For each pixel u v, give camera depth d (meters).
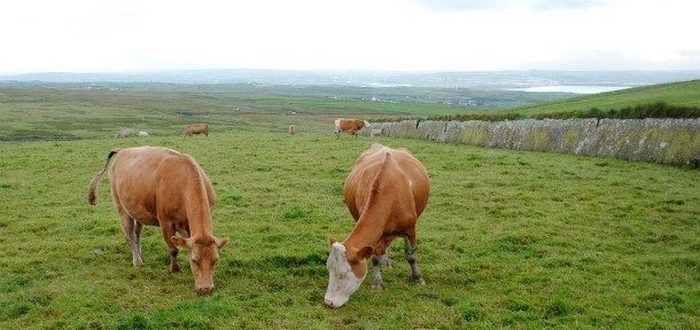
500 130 29.44
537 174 19.02
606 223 13.15
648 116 22.09
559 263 10.30
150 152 10.18
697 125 19.66
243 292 9.07
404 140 34.56
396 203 8.58
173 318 7.93
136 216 10.12
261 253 10.97
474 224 13.20
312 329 7.59
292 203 15.67
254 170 21.42
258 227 13.01
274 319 7.99
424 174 9.97
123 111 96.94
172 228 9.54
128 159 10.45
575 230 12.62
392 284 9.33
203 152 26.67
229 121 84.69
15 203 15.91
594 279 9.35
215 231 12.78
